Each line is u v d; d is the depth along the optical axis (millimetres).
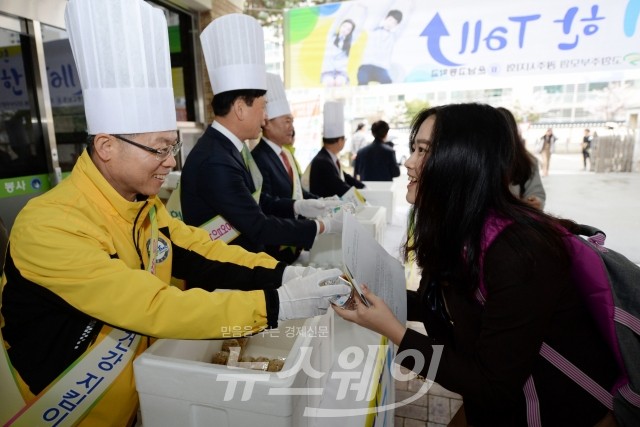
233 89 1342
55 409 777
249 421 670
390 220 2777
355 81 3615
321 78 3668
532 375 733
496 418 806
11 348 761
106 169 774
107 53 707
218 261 992
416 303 969
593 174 7434
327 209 1582
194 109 3578
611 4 2963
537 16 3121
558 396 727
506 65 3273
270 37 6430
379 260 849
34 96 2139
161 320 700
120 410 824
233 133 1364
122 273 697
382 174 3979
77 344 760
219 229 1328
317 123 5020
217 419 689
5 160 2070
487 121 677
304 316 769
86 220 735
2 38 1998
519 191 1703
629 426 693
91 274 687
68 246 685
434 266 740
